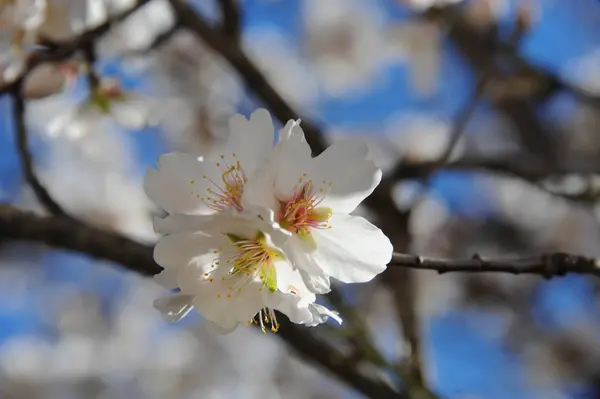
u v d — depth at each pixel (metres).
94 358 1.22
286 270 0.46
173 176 0.46
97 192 1.00
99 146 0.66
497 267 0.47
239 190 0.46
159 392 1.21
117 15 0.56
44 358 1.21
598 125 1.17
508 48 0.75
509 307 1.28
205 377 1.22
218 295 0.46
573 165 1.07
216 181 0.46
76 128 0.60
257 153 0.46
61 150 1.00
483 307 1.29
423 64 1.08
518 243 1.24
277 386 1.22
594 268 0.47
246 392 1.21
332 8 1.27
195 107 1.12
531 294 1.28
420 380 0.59
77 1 0.55
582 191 0.72
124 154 1.05
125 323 1.26
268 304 0.46
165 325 1.26
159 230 0.45
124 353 1.23
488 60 0.73
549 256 0.47
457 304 1.28
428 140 1.20
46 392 1.18
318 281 0.46
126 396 1.20
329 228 0.46
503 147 1.19
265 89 0.71
